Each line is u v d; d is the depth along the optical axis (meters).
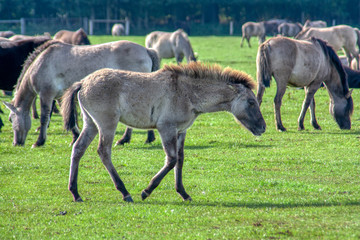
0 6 153.00
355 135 28.09
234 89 17.12
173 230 14.14
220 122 32.84
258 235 13.42
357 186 18.33
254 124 17.34
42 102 25.84
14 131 26.39
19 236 13.80
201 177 20.23
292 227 13.97
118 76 16.89
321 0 169.12
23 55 29.16
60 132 30.50
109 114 16.62
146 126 17.09
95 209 16.11
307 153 23.92
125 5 170.75
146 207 16.22
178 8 179.50
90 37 132.25
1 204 16.70
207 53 85.62
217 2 173.75
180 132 17.38
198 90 17.09
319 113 35.69
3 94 45.19
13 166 21.89
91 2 165.62
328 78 30.61
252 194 17.70
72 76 25.67
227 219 14.90
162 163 22.44
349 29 58.88
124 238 13.57
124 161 22.78
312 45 29.84
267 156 23.53
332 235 13.22
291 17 178.75
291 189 18.16
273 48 28.64
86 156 24.16
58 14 163.62
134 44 26.66
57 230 14.32
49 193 18.12
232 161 22.69
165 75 17.02
